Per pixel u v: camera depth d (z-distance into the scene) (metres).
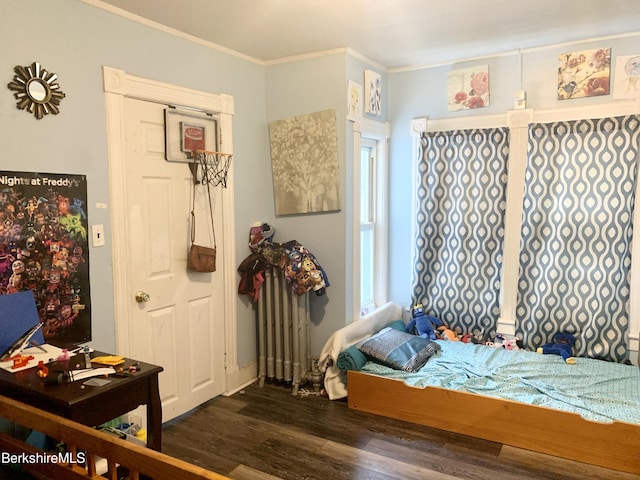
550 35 2.98
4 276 1.99
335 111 3.17
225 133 3.07
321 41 2.99
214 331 3.12
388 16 2.58
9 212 2.00
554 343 3.24
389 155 3.81
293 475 2.30
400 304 3.87
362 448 2.54
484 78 3.39
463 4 2.45
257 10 2.46
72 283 2.25
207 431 2.73
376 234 3.83
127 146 2.49
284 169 3.39
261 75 3.38
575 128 3.11
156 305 2.71
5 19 1.96
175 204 2.80
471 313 3.54
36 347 1.98
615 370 2.92
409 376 2.89
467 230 3.51
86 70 2.28
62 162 2.19
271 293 3.29
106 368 1.81
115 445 1.31
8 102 1.98
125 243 2.49
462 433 2.68
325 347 3.20
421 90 3.63
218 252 3.11
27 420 1.51
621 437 2.29
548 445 2.46
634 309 3.07
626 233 3.03
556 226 3.21
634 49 2.95
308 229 3.36
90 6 2.28
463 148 3.47
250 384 3.40
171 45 2.70
